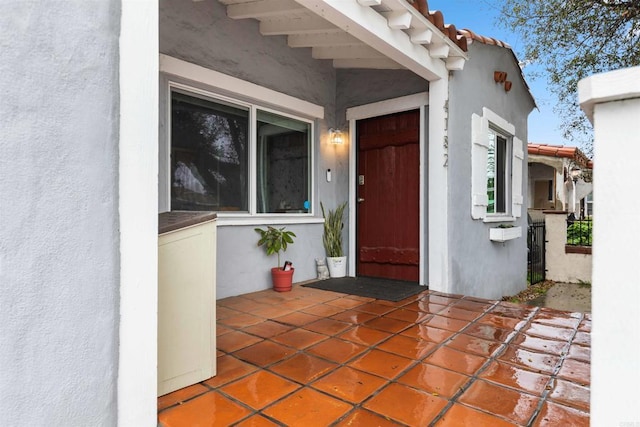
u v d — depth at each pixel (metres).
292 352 2.24
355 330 2.63
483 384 1.82
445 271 3.80
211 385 1.83
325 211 4.69
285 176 4.26
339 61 4.53
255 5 3.30
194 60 3.21
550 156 8.51
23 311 1.11
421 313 3.05
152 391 1.42
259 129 3.96
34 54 1.12
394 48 2.98
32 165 1.12
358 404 1.64
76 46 1.21
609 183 0.84
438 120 3.81
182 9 3.10
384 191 4.53
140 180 1.38
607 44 3.95
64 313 1.19
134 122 1.36
